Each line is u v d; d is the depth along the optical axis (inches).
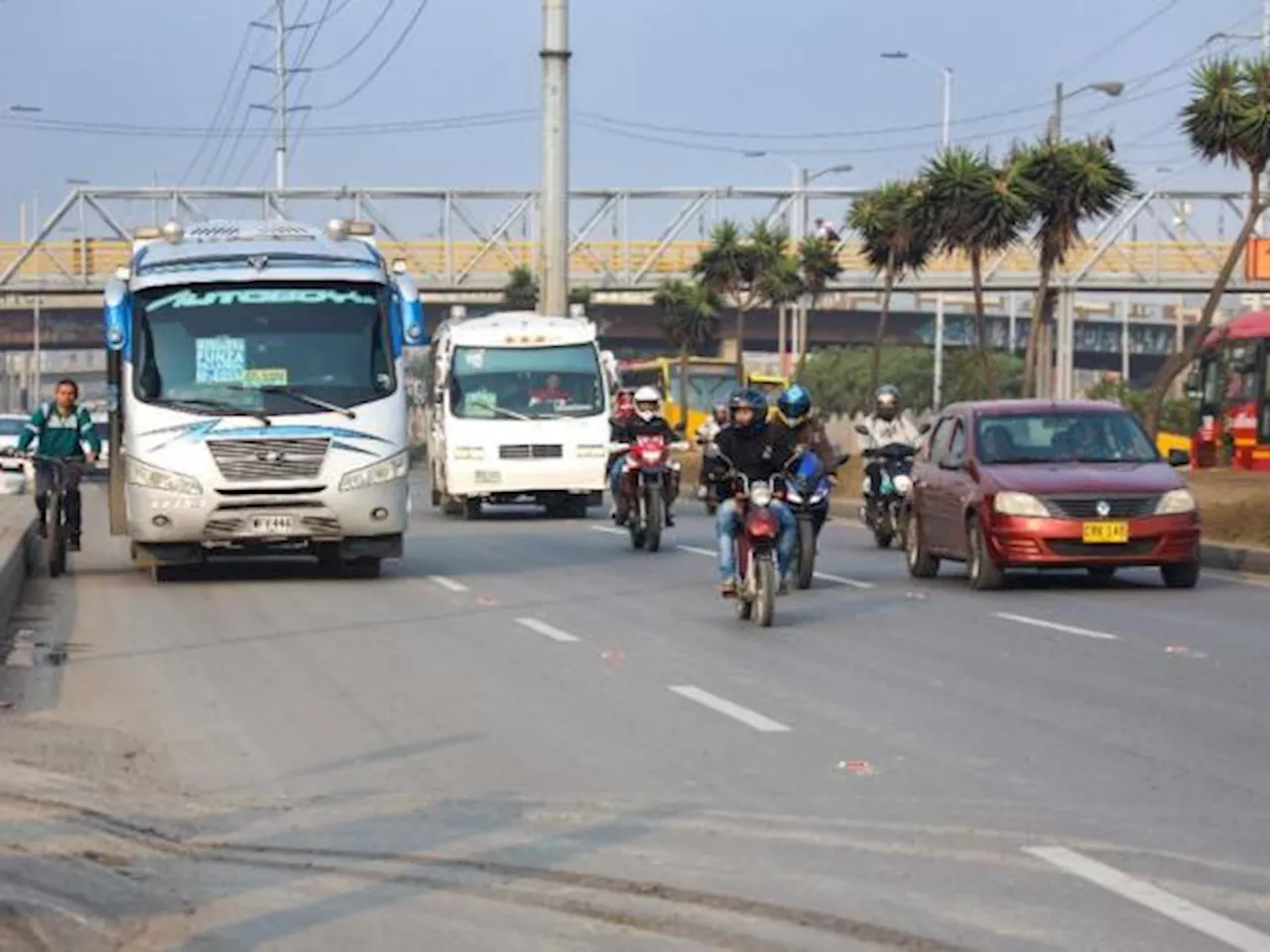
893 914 762.8
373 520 2208.4
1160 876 820.0
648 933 745.6
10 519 2736.2
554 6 4092.0
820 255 6555.1
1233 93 3762.3
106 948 737.0
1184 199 7480.3
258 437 2166.6
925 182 4365.2
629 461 2807.6
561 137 4126.5
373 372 2220.7
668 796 1008.9
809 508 2130.9
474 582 2283.5
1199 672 1469.0
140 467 2170.3
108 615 1955.0
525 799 1007.6
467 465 3666.3
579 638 1720.0
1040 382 5885.8
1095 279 7401.6
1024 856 860.0
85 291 7367.1
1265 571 2377.0
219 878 847.7
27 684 1462.8
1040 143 4249.5
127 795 1031.6
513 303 7608.3
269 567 2496.3
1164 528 2057.1
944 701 1332.4
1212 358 5044.3
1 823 943.0
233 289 2212.1
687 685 1417.3
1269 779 1043.3
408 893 812.6
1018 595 2082.9
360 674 1497.3
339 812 984.9
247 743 1199.6
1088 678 1440.7
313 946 737.0
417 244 7839.6
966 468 2177.7
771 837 906.1
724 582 1813.5
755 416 1812.3
